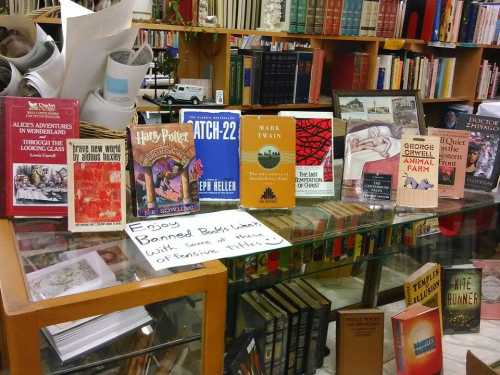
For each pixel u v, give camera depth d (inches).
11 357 28.4
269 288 57.1
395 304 67.3
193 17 94.1
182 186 43.3
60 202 39.4
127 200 43.1
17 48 44.4
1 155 38.6
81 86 42.8
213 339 36.3
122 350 35.5
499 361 59.4
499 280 67.6
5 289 30.5
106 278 32.9
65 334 33.1
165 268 34.8
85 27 40.3
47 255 35.5
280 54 104.6
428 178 52.4
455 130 55.7
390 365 58.3
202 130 46.4
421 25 122.0
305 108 112.6
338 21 108.5
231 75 101.3
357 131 52.9
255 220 44.9
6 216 39.2
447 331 64.7
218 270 34.9
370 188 52.6
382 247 55.9
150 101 96.3
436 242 62.2
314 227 46.2
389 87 122.6
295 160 48.5
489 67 137.9
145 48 43.2
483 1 142.2
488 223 66.1
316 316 55.2
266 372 53.1
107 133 41.1
